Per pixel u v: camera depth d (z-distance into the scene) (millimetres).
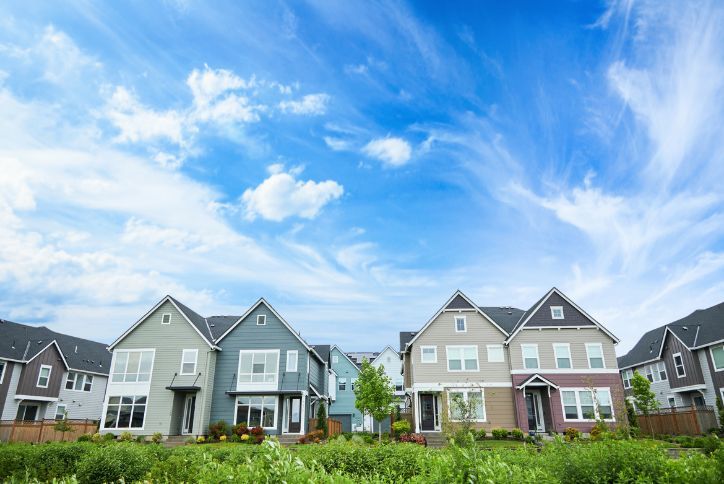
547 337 34125
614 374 33000
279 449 5801
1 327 41406
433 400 34562
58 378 43281
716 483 5930
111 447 11680
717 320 36781
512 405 32875
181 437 32438
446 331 34969
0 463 12117
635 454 7434
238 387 34781
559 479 7188
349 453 10211
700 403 37312
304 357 35344
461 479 5809
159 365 34750
